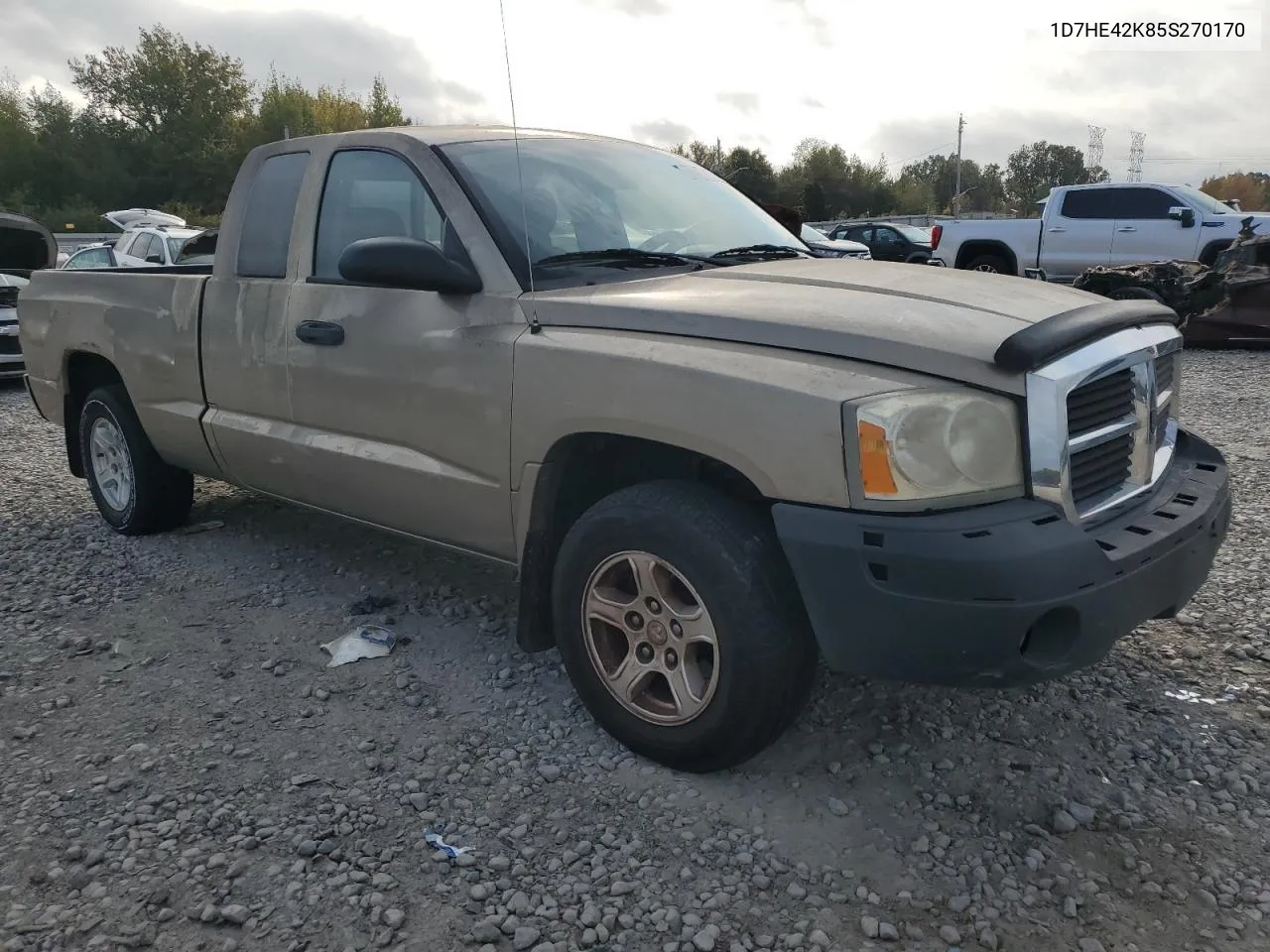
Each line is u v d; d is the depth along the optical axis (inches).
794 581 108.4
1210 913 97.1
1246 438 288.4
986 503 101.3
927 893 100.0
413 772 121.0
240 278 169.2
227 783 118.5
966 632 96.6
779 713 110.4
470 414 131.9
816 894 99.8
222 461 179.8
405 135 148.4
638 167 162.9
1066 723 131.0
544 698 138.5
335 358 149.8
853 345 103.7
